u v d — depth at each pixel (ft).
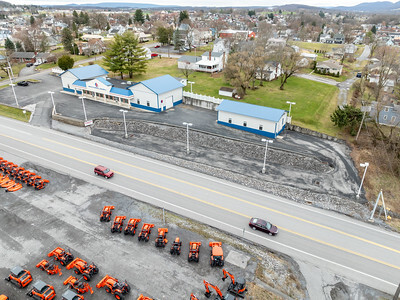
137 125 179.93
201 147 160.15
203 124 181.06
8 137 168.35
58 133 174.40
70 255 87.35
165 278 83.82
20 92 241.76
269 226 102.78
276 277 86.02
